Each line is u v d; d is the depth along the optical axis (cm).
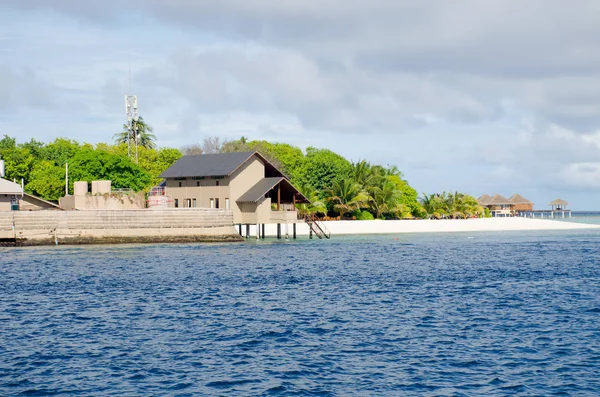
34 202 9625
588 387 2672
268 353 3173
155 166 13975
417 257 8000
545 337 3459
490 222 15225
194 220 9619
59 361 3048
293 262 7288
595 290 5103
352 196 14012
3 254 7900
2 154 12544
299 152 16688
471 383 2725
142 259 7494
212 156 10475
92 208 9731
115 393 2619
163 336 3522
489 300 4634
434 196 17550
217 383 2733
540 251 9012
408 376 2816
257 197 9825
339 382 2742
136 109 13138
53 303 4544
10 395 2605
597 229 15138
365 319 3947
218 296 4825
